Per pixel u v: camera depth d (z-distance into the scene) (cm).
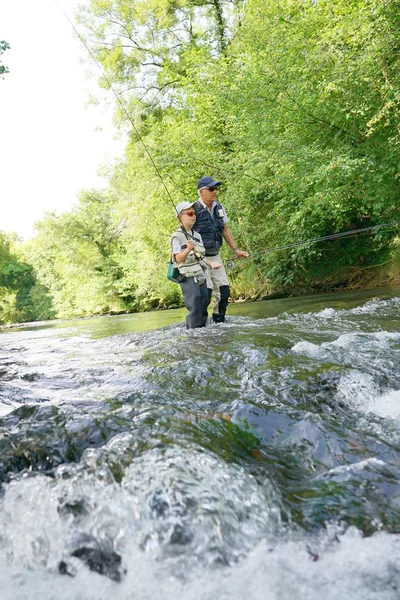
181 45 2030
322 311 709
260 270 1608
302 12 1152
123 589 121
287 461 185
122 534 136
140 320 1165
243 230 1446
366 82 955
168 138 1628
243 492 148
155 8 2000
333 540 132
